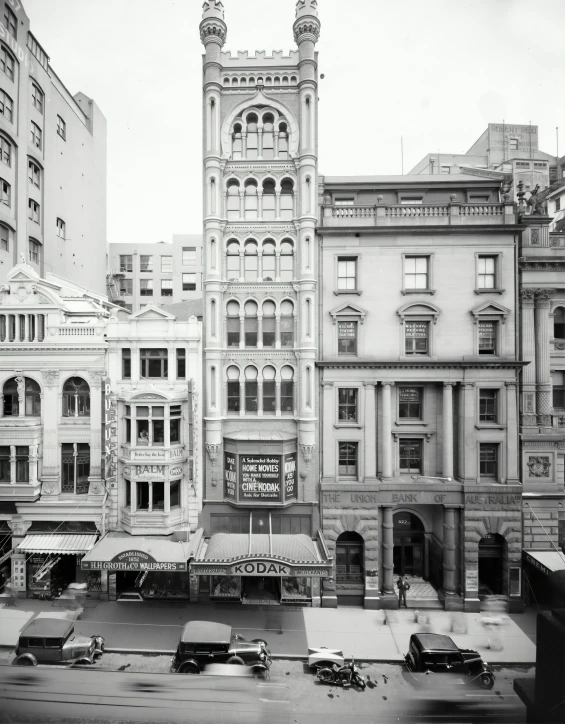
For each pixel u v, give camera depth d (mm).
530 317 29188
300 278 29062
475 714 4812
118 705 4848
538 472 28969
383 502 28625
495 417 29312
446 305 29188
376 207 29188
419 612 27391
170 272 69375
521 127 48562
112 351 28375
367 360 28812
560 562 26906
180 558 25328
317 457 29250
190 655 19766
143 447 27547
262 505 28141
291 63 29188
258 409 29391
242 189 29594
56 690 4840
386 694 18797
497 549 28984
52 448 28641
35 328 29047
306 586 28172
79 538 28297
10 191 35312
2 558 28234
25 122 36469
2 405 28812
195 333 28641
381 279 29312
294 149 29359
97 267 49781
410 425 29562
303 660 22141
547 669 4367
